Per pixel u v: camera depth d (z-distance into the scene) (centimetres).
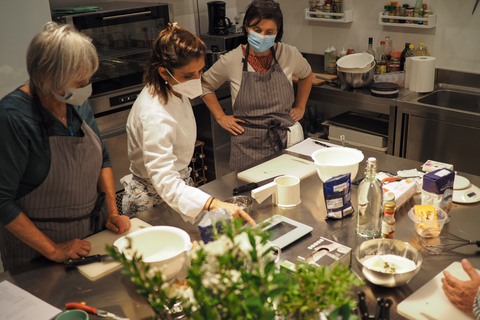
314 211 173
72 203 157
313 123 389
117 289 134
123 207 195
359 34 370
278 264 136
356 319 89
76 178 154
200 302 81
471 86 325
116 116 304
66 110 152
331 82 355
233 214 155
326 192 163
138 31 301
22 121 137
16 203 147
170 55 163
